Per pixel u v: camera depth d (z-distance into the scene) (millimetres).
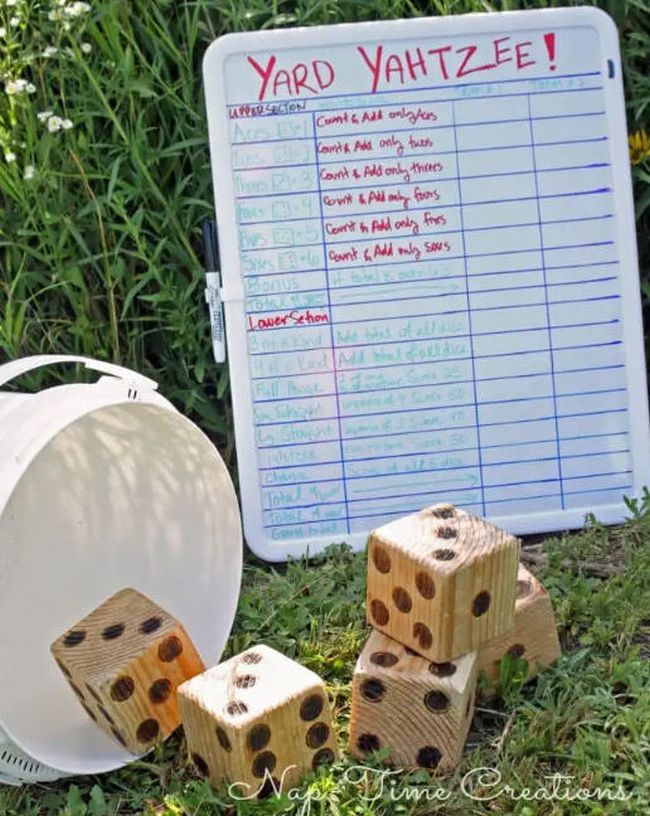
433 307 1357
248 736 997
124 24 1405
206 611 1190
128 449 1203
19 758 1051
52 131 1348
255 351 1346
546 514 1372
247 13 1369
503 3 1406
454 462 1367
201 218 1436
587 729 1073
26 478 1212
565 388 1373
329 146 1337
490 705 1119
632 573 1243
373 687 1046
